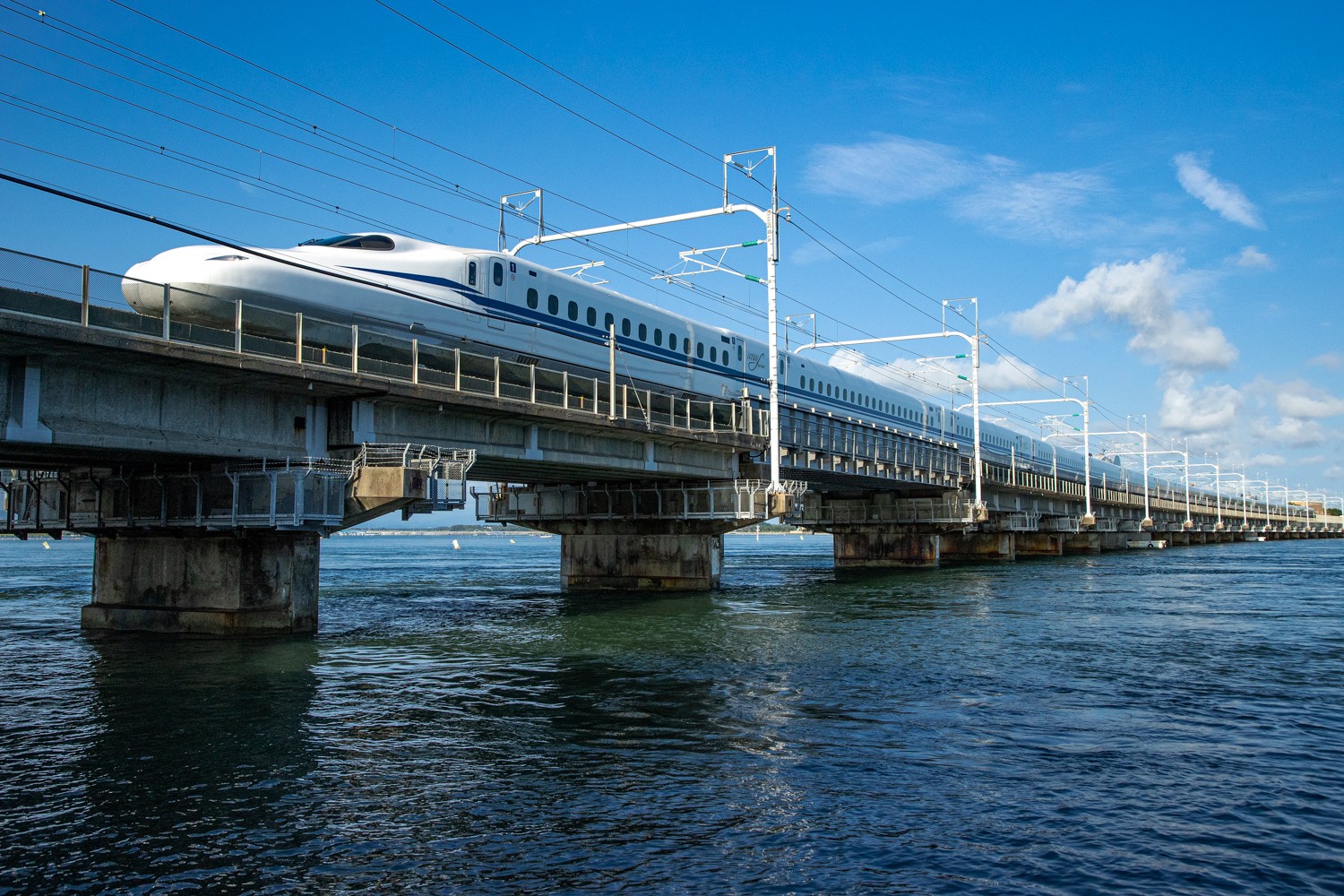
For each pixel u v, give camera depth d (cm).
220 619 2619
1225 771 1410
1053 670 2248
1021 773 1386
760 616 3412
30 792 1285
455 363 2806
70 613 3703
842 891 980
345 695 1917
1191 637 2878
